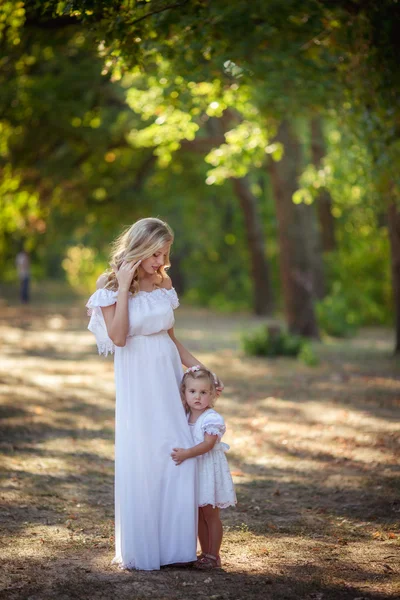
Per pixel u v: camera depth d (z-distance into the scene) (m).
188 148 22.84
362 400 12.88
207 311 37.50
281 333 19.38
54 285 58.38
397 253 18.55
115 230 30.27
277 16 10.49
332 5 10.16
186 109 13.54
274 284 37.12
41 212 25.12
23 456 8.80
